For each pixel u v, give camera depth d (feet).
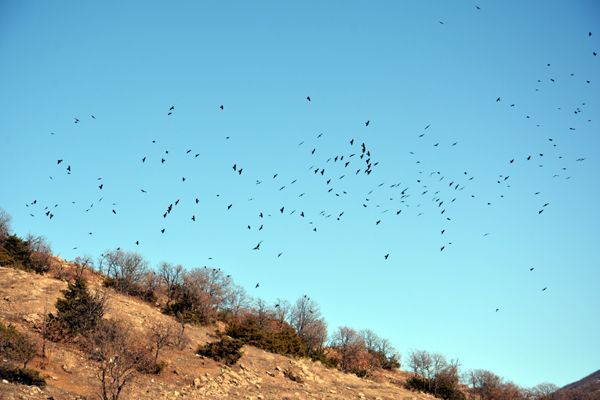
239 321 266.16
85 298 161.48
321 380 193.98
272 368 190.70
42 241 276.21
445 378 265.13
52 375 122.52
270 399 149.59
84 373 129.39
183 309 250.37
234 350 184.55
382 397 185.57
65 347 144.05
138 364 137.59
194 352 181.47
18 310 161.17
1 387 102.37
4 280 188.14
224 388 149.79
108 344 132.05
